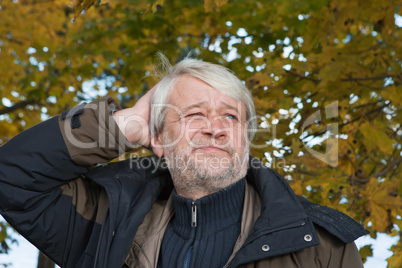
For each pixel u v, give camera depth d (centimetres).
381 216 304
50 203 218
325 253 191
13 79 500
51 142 215
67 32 497
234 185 207
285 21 410
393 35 377
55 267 397
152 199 215
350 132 351
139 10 425
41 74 494
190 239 204
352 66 342
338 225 192
